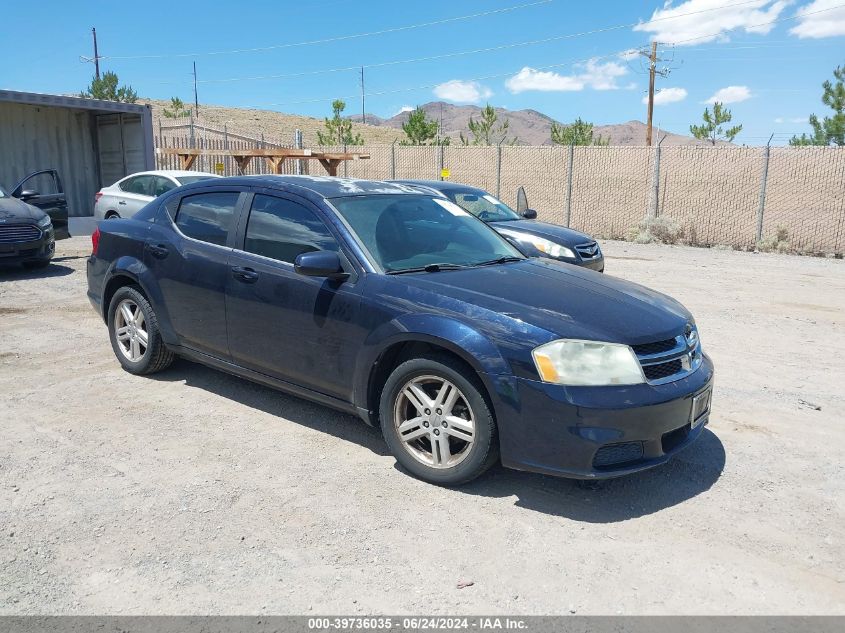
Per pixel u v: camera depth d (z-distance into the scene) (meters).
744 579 3.16
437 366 3.87
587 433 3.53
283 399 5.38
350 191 4.89
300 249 4.62
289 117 92.88
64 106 16.89
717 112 31.81
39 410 5.07
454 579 3.12
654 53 34.59
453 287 4.09
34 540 3.37
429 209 5.14
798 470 4.29
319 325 4.39
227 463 4.25
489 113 32.81
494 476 4.14
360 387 4.25
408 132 31.67
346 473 4.15
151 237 5.56
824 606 2.97
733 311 8.95
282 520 3.60
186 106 86.00
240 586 3.04
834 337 7.66
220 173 19.64
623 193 19.62
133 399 5.33
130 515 3.62
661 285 10.82
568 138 30.91
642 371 3.68
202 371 6.03
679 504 3.84
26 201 11.31
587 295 4.18
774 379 6.12
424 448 4.15
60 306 8.61
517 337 3.67
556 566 3.23
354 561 3.24
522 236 9.60
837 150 16.23
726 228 17.41
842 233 15.92
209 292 5.05
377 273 4.27
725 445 4.66
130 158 19.25
